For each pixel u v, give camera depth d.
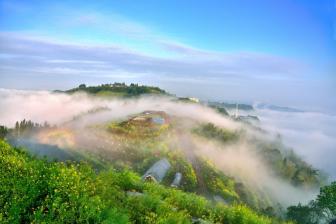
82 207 9.28
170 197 14.66
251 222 14.91
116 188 13.12
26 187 9.41
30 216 8.50
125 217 9.73
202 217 13.52
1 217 8.05
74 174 10.65
